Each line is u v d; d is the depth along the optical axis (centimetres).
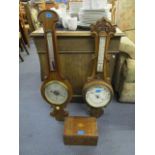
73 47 144
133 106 178
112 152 131
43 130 151
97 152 131
